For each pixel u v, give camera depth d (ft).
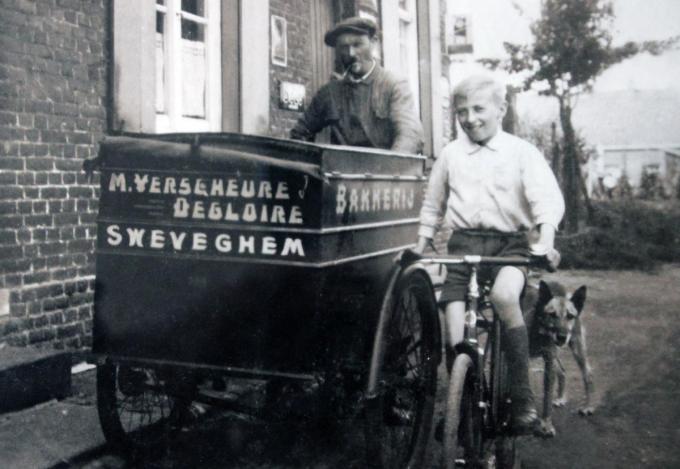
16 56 14.98
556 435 13.58
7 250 14.87
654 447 12.93
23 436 11.98
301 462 12.21
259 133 22.49
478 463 10.05
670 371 17.75
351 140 17.07
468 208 11.39
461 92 11.18
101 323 10.75
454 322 10.88
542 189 10.88
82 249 16.46
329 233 10.00
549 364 13.44
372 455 10.69
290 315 9.92
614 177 48.60
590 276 32.58
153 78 18.30
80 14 16.33
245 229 10.05
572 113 43.73
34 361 13.57
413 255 10.64
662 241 38.91
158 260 10.45
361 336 10.83
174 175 10.34
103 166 10.65
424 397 11.82
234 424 14.01
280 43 24.20
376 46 29.84
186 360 10.41
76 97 16.29
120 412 12.04
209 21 21.61
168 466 11.82
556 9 39.34
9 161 14.87
